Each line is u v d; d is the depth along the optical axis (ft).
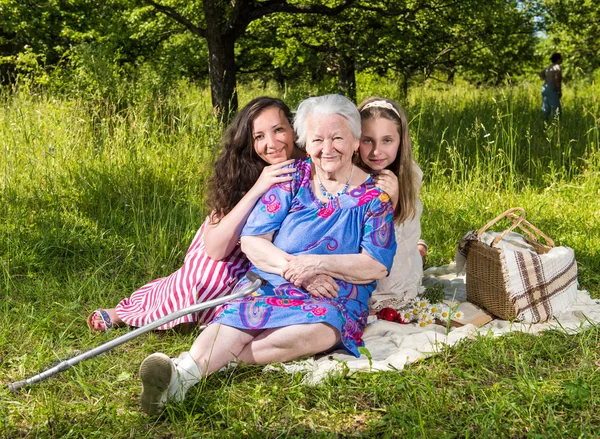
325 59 57.21
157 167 24.12
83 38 50.52
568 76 77.46
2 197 21.07
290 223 12.12
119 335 13.37
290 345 11.48
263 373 11.42
